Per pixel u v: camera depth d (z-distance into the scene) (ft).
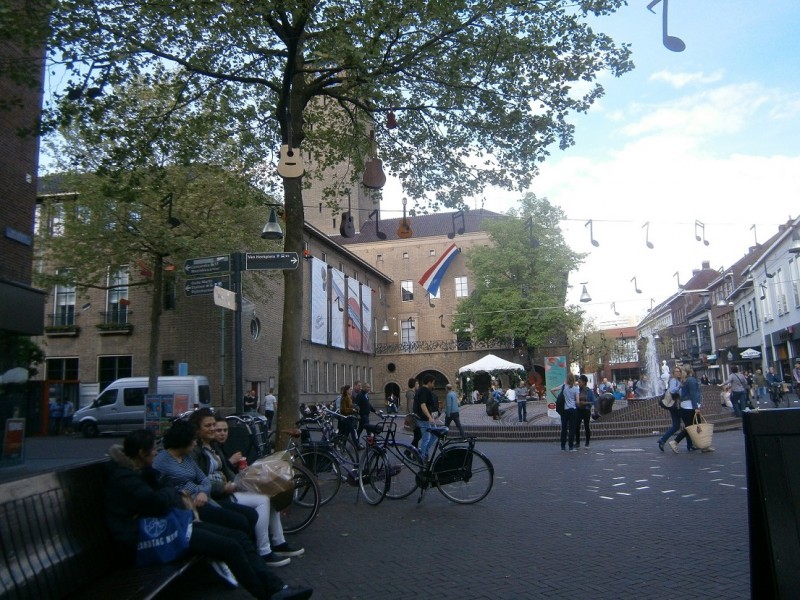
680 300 260.21
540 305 146.41
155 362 79.51
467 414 98.99
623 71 38.75
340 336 150.30
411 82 41.01
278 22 36.37
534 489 32.30
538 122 40.78
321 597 16.35
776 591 10.96
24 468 43.93
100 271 82.99
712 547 19.86
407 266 193.47
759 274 151.43
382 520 26.09
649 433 62.08
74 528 14.21
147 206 73.51
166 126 40.93
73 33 32.40
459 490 29.07
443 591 16.51
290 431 29.71
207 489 17.94
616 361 236.43
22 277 45.88
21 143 46.03
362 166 46.80
